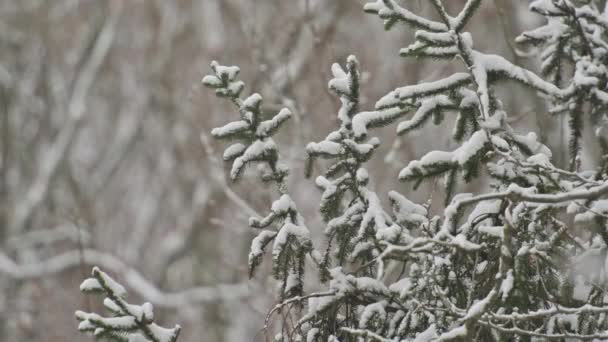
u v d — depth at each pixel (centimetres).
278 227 720
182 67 3628
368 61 2394
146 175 3988
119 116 4116
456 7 2561
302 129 1588
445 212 619
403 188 2025
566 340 678
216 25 3403
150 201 3881
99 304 1791
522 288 641
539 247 651
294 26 1962
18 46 4325
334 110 1502
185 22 3734
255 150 720
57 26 4275
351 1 2548
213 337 3006
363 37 2564
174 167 3797
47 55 4266
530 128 1642
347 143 702
